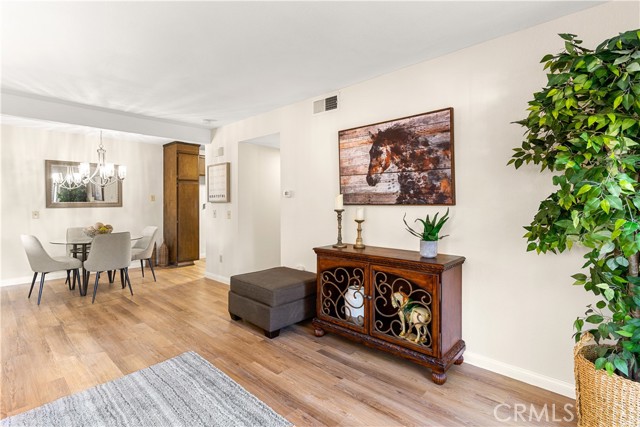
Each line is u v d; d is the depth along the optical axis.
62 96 3.40
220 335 2.92
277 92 3.33
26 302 3.83
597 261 1.46
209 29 2.10
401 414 1.84
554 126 1.53
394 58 2.55
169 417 1.81
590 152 1.37
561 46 1.99
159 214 6.20
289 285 2.96
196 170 6.28
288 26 2.07
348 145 3.11
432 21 2.02
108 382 2.15
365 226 3.03
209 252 5.11
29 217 4.77
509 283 2.21
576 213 1.31
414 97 2.66
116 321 3.24
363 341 2.54
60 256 4.59
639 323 1.35
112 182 5.48
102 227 4.59
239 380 2.18
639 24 1.75
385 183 2.84
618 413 1.39
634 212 1.33
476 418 1.80
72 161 5.13
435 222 2.50
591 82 1.36
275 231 5.14
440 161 2.49
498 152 2.24
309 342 2.79
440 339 2.14
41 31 2.10
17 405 1.91
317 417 1.82
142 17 1.95
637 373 1.45
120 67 2.68
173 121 4.52
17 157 4.66
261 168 4.89
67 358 2.47
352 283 2.69
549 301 2.06
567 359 2.00
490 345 2.30
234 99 3.55
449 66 2.46
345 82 3.05
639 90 1.26
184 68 2.71
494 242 2.27
